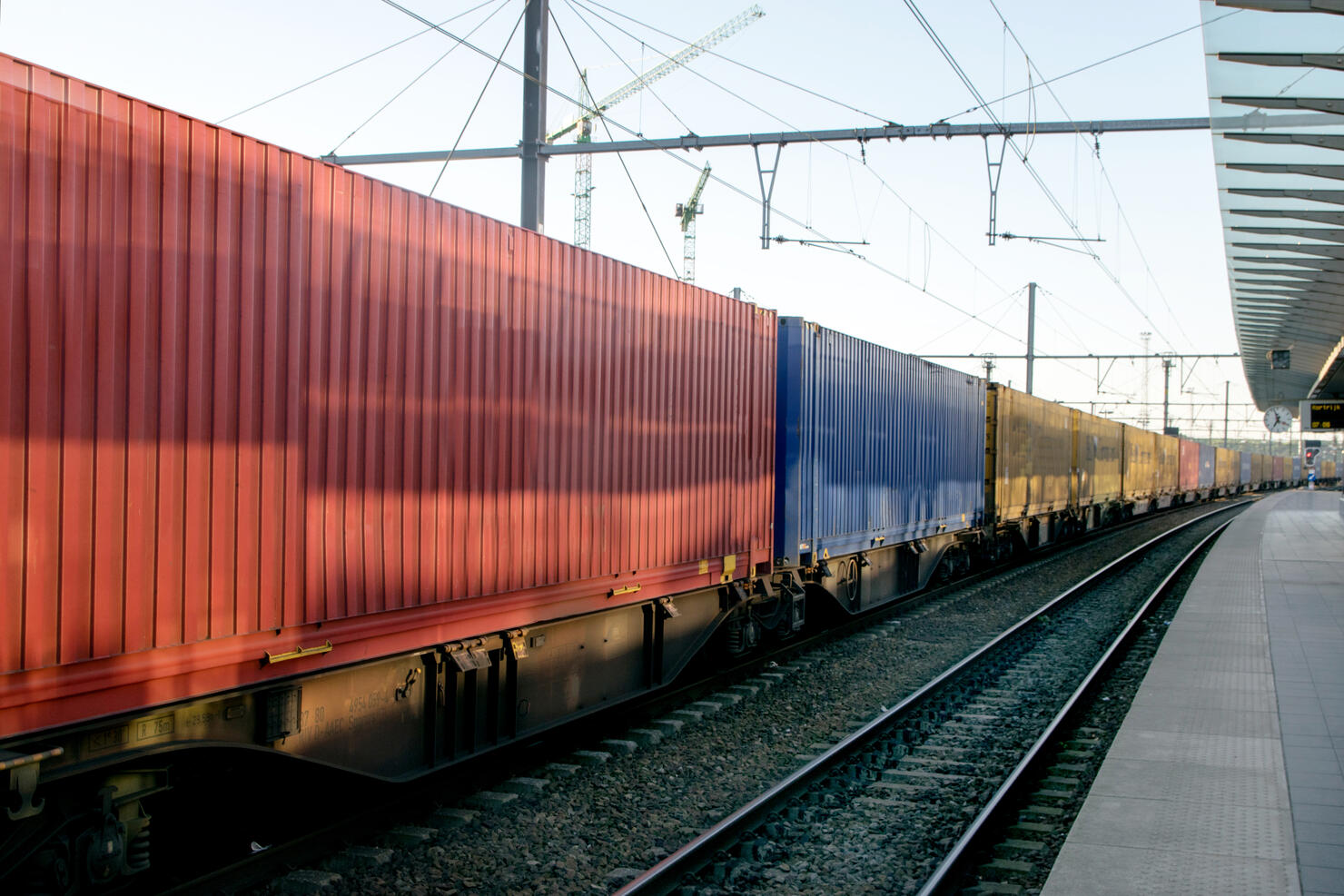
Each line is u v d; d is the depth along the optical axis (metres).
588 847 6.07
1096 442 33.81
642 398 8.55
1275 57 10.18
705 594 10.26
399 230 5.90
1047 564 24.81
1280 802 6.37
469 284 6.46
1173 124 12.33
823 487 12.52
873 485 14.51
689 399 9.39
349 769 5.78
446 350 6.27
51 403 4.09
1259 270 19.31
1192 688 9.76
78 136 4.20
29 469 4.01
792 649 12.56
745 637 11.12
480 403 6.59
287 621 5.21
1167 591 19.19
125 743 4.55
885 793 7.22
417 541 6.07
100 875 4.54
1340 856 5.43
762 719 9.37
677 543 9.21
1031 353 37.41
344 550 5.55
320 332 5.36
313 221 5.32
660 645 9.27
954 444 18.91
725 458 10.15
